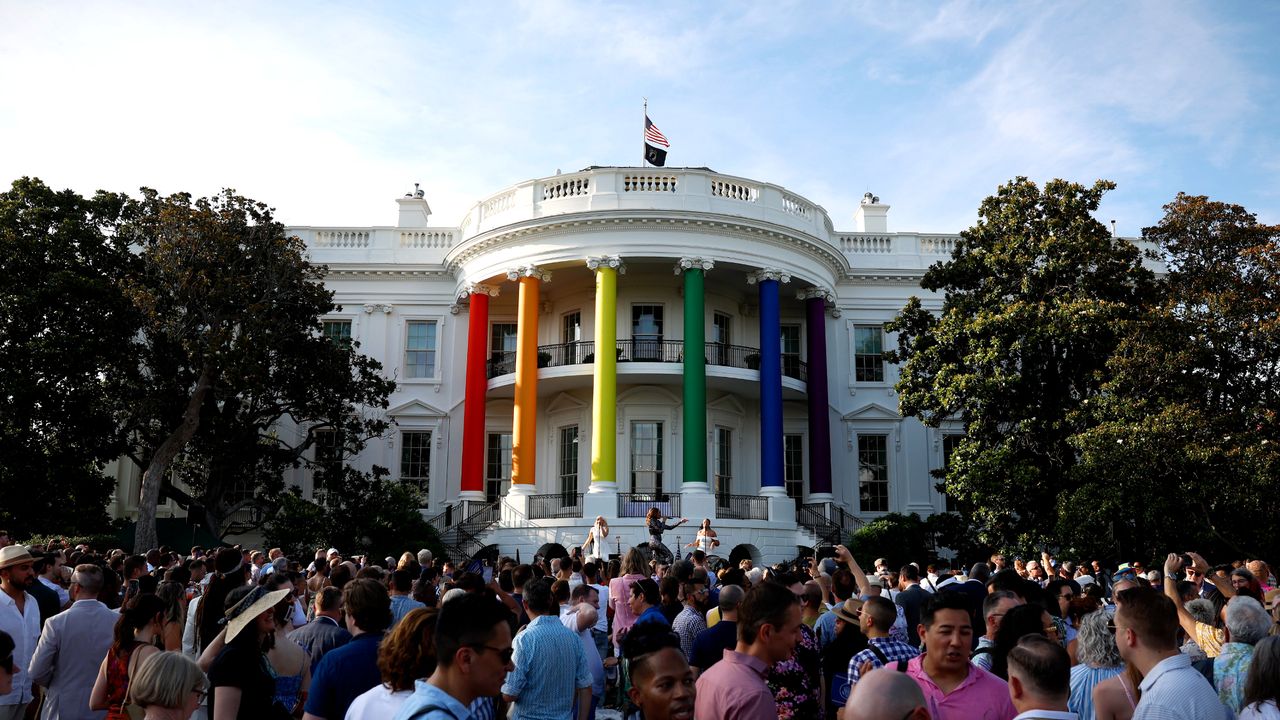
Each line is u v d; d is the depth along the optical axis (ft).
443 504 112.98
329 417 103.76
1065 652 15.28
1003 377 81.76
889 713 10.40
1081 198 87.40
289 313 98.84
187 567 41.68
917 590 31.81
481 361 109.60
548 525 96.53
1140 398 76.07
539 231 104.47
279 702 20.79
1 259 90.33
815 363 109.50
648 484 108.27
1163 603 16.92
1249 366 75.87
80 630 24.41
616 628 35.17
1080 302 79.41
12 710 26.03
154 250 93.25
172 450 91.76
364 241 121.80
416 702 12.97
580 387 111.24
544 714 21.79
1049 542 79.77
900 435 117.19
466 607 13.83
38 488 89.81
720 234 103.30
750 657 17.58
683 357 101.81
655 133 112.27
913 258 122.21
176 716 16.75
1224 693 19.72
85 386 92.17
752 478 113.29
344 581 32.42
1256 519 74.13
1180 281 84.84
